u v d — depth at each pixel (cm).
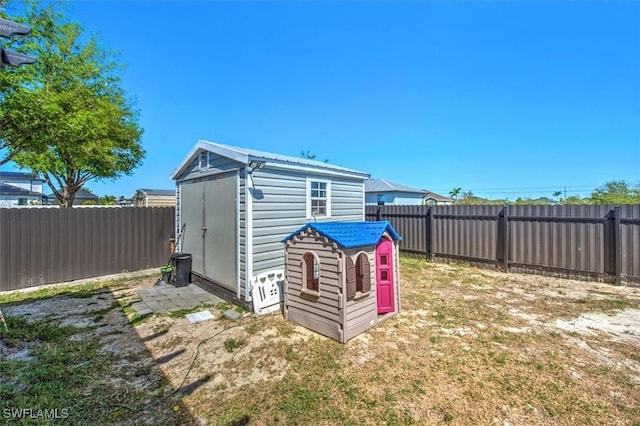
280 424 207
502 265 701
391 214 934
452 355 304
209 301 507
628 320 396
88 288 596
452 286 580
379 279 399
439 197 3133
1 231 575
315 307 368
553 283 590
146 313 439
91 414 217
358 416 215
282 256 524
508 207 691
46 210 629
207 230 580
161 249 800
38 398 233
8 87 820
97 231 697
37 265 614
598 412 215
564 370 273
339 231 365
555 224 629
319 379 263
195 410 224
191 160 632
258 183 486
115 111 1504
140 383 261
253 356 308
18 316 429
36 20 1180
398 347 323
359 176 727
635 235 545
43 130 923
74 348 327
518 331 364
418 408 223
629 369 274
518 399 232
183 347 331
